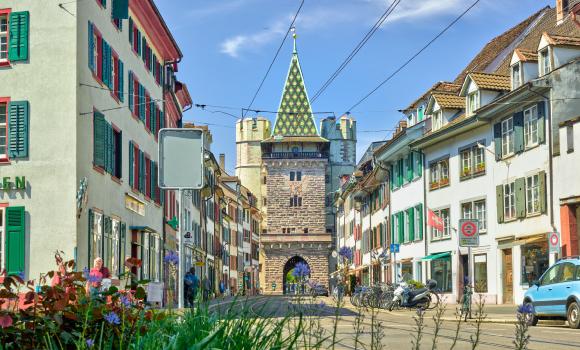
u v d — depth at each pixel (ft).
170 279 31.53
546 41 115.85
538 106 116.16
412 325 69.21
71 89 86.53
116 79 104.73
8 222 85.51
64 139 86.02
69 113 86.28
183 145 38.32
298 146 414.62
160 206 138.10
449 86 163.43
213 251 256.11
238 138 474.90
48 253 84.99
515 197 123.85
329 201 474.49
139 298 25.44
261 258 432.25
